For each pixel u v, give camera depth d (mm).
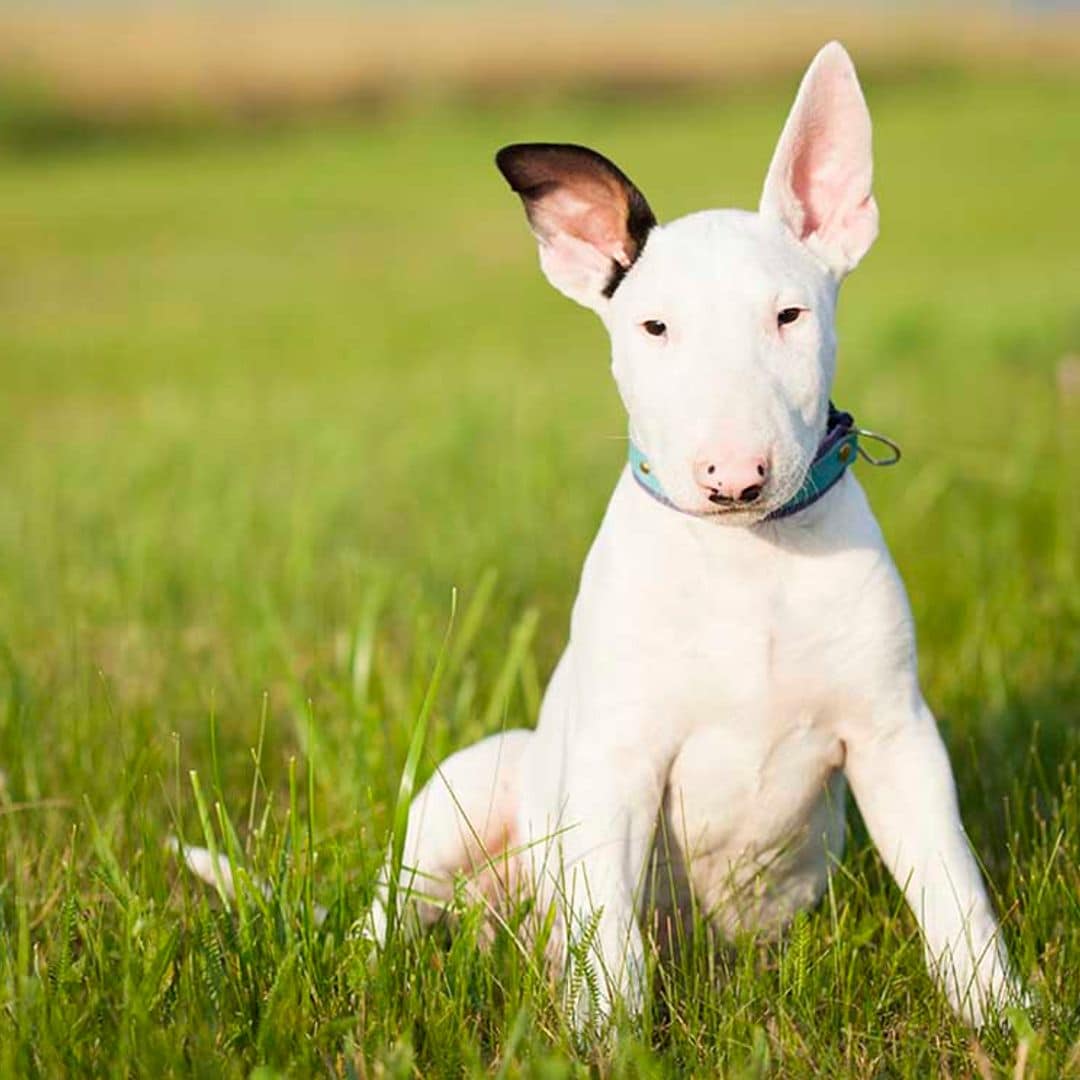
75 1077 4312
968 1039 4570
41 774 6410
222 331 22688
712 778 5148
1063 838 5539
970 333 16484
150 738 6738
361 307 24797
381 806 5898
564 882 4820
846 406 13156
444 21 64812
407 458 12172
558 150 5164
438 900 5102
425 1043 4555
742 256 4871
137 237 33500
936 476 9898
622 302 5102
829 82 5176
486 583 6848
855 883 5375
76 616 8641
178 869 5645
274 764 6723
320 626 8328
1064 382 11352
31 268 29688
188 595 9281
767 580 4938
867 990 4828
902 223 31219
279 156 49031
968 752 6449
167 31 60594
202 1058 4305
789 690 5008
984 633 7434
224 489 11508
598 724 5062
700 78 61062
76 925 5172
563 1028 4453
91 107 54062
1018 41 66688
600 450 12250
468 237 32969
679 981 5070
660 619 4984
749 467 4438
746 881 5402
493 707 6496
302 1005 4609
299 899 4941
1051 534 9148
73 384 18656
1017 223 30422
